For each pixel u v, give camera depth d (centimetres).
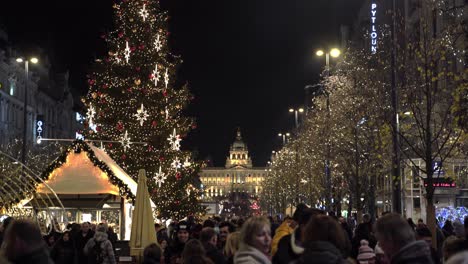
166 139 3772
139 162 3684
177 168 3794
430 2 2752
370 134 3191
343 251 549
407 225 554
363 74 3397
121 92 3800
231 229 1518
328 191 4150
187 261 671
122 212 2672
